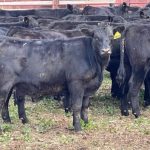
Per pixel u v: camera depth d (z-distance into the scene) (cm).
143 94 1641
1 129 1154
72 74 1166
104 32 1176
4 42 1162
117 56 1472
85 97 1217
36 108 1448
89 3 3175
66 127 1227
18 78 1154
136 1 3152
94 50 1177
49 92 1184
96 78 1183
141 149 1062
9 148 1052
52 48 1171
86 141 1106
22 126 1225
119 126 1245
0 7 3216
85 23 1570
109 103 1551
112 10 2255
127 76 1405
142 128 1228
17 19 1922
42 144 1078
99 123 1267
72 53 1170
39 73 1155
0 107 1151
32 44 1170
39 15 2270
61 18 2027
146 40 1359
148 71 1432
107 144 1090
